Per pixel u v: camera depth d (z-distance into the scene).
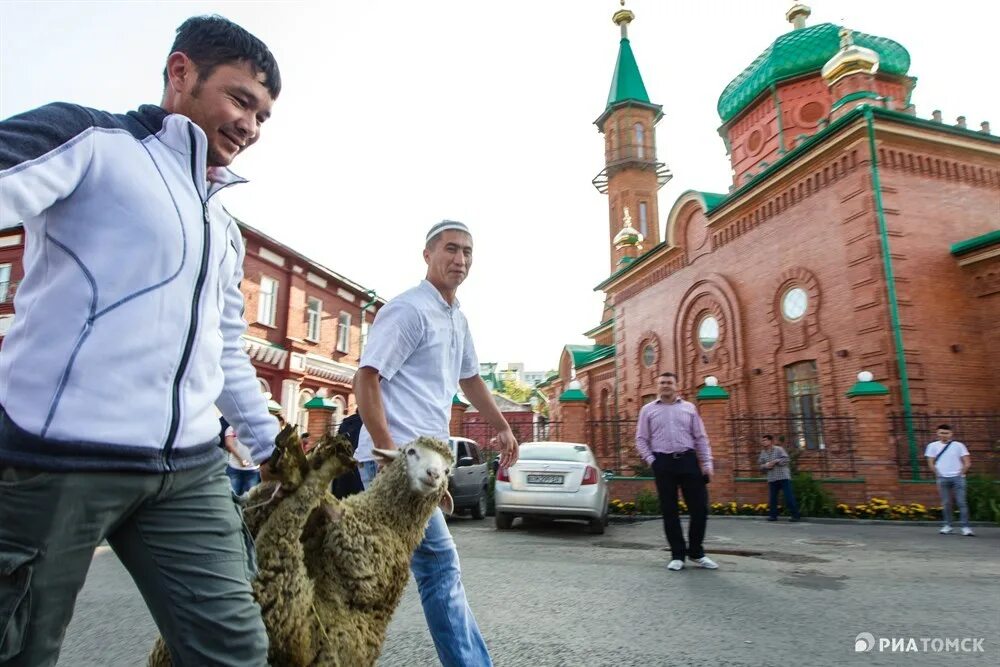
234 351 1.99
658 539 9.70
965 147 16.11
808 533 10.47
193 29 1.71
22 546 1.28
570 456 10.89
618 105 39.69
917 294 14.78
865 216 15.28
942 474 10.82
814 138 16.47
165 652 1.86
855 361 15.16
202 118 1.70
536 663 3.66
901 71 22.25
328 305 26.72
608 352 29.62
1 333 19.27
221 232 1.70
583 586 5.84
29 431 1.28
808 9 24.72
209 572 1.51
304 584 1.81
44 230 1.37
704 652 3.87
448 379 3.00
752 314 18.84
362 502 2.26
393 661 3.69
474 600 5.26
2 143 1.19
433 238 3.05
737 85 24.95
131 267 1.39
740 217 19.64
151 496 1.44
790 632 4.32
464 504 12.37
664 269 23.91
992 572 6.72
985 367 14.76
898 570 6.83
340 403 27.30
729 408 19.27
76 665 3.60
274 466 1.80
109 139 1.41
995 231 14.52
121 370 1.36
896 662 3.72
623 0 41.62
